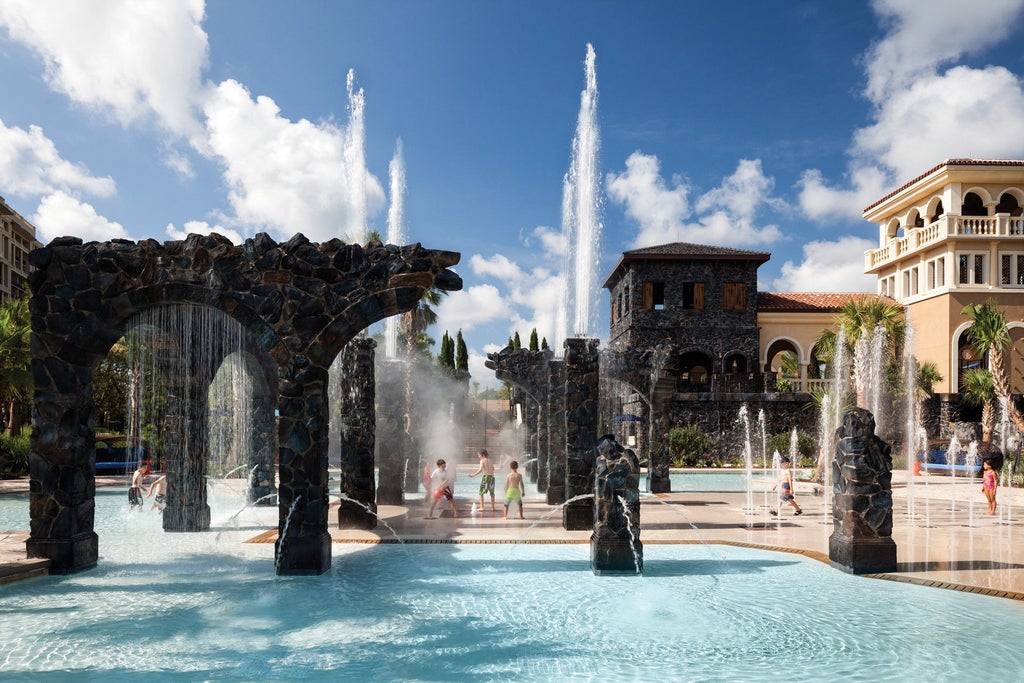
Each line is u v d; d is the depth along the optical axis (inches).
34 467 407.5
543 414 864.9
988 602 348.2
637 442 1322.6
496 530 549.3
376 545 490.3
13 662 262.5
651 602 346.6
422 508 685.3
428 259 414.9
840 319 1338.6
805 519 621.0
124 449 1092.5
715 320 1441.9
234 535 532.1
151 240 418.9
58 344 413.4
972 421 1243.8
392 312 414.9
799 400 1304.1
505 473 1150.3
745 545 489.1
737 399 1310.3
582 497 553.0
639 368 869.8
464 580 390.9
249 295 411.8
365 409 565.3
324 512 413.1
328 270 413.7
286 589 370.0
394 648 279.4
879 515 407.2
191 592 363.6
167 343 542.3
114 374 1293.1
